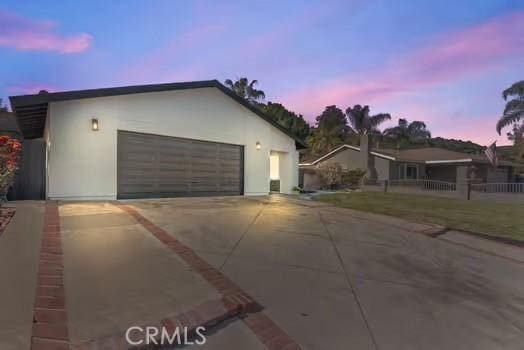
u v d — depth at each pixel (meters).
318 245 6.00
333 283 4.25
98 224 6.08
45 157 9.98
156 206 8.95
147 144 11.18
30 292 3.10
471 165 26.48
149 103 11.14
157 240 5.27
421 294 4.16
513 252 6.77
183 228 6.35
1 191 7.41
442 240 7.35
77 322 2.65
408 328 3.25
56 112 9.29
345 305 3.65
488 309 3.88
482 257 6.23
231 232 6.39
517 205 14.32
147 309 2.98
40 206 7.80
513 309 3.94
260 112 14.68
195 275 3.95
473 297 4.22
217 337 2.78
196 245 5.30
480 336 3.23
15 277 3.42
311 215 9.23
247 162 14.48
